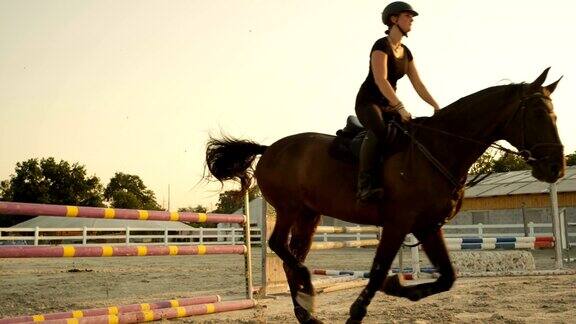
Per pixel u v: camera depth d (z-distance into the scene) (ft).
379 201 18.83
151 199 247.50
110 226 128.98
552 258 63.10
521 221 105.70
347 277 38.17
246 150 24.12
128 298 33.22
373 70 19.11
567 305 25.72
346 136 20.57
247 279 28.58
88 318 20.76
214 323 22.94
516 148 17.97
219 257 86.28
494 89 18.31
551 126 17.29
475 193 111.45
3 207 18.56
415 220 18.13
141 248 22.95
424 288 18.83
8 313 27.27
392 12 19.75
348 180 19.83
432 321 22.07
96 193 213.46
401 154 18.53
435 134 18.45
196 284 41.93
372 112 18.85
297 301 21.31
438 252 18.88
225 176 24.21
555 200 46.78
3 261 77.56
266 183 22.47
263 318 23.84
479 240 45.83
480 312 24.50
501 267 45.32
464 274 43.60
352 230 37.29
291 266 21.40
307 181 20.99
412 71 20.42
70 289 38.75
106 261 76.95
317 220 22.40
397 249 18.34
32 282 44.06
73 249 20.47
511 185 111.14
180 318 24.48
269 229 32.58
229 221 27.81
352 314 18.44
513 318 22.26
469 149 18.21
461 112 18.42
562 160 17.12
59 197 207.62
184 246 24.99
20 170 204.95
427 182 17.97
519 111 17.65
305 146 21.62
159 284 42.16
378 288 18.37
